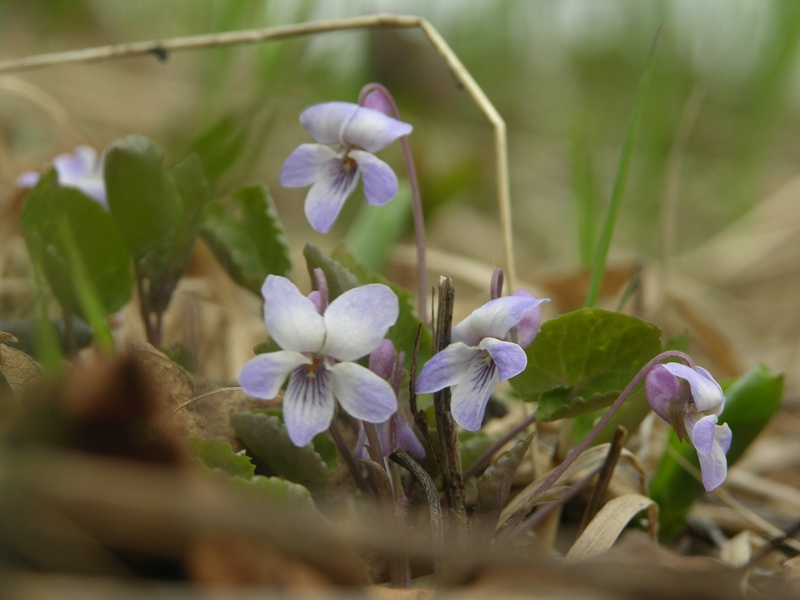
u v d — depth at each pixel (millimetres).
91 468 89
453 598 98
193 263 244
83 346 161
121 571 92
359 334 110
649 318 257
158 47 201
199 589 93
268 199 169
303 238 378
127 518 88
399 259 291
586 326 133
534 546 150
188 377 136
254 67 350
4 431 92
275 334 109
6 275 226
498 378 117
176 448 93
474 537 125
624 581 91
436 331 128
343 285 133
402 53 442
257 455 133
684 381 119
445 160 436
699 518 181
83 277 125
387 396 108
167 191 149
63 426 91
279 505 111
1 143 265
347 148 132
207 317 224
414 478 135
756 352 372
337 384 109
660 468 168
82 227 146
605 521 132
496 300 120
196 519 83
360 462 137
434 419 143
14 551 90
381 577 125
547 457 179
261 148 219
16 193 216
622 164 184
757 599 101
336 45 418
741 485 209
